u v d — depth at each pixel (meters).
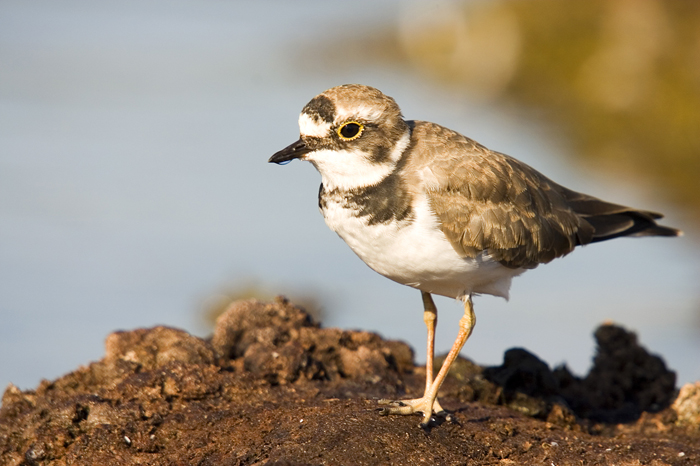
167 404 7.82
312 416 7.46
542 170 22.30
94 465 7.14
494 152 8.41
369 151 7.70
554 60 27.84
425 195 7.64
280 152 7.86
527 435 7.82
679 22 26.73
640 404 10.01
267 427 7.39
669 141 23.78
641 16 27.16
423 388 9.09
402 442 7.09
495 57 28.81
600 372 10.26
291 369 8.48
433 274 7.88
